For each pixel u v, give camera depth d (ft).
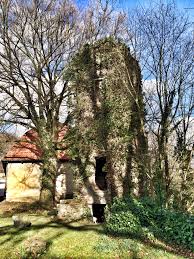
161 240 40.01
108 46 64.95
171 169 49.57
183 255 36.55
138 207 43.93
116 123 62.59
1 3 62.54
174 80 48.47
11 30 64.39
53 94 70.03
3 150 86.79
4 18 62.95
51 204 69.62
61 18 65.98
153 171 51.21
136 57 56.49
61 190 82.23
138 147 58.29
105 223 47.91
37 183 84.79
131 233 40.96
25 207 71.67
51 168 70.28
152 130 51.83
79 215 52.01
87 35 67.87
